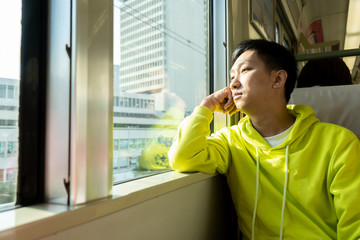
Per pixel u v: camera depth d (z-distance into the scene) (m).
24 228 0.40
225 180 1.18
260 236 0.95
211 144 1.01
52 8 0.58
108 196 0.58
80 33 0.54
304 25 3.61
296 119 0.95
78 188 0.53
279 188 0.92
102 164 0.58
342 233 0.76
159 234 0.71
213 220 1.05
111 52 0.62
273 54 0.94
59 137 0.55
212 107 1.03
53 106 0.57
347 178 0.79
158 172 0.95
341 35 4.39
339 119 1.19
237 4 1.51
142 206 0.65
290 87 1.01
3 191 0.54
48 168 0.57
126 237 0.60
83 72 0.55
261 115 0.95
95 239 0.52
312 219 0.85
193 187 0.89
